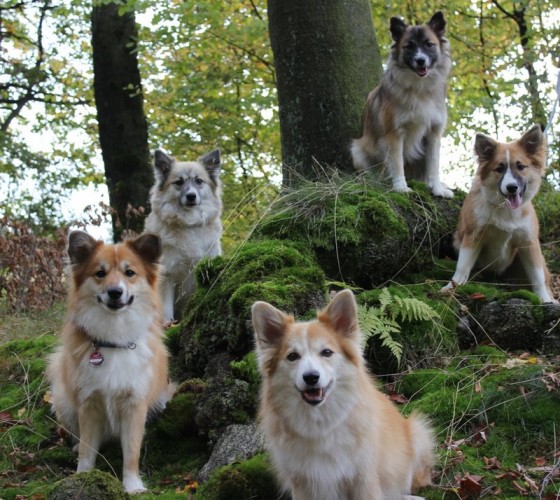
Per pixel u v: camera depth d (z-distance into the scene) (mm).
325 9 4109
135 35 6238
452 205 3855
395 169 3869
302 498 2570
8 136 8164
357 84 4148
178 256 4102
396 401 3012
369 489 2543
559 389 2881
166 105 7453
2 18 9047
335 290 3467
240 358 3133
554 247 4047
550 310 3221
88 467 2891
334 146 4105
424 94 3908
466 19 7023
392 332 3188
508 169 3451
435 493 2680
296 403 2541
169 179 4156
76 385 2900
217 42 6914
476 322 3271
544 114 5547
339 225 3512
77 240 2949
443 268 3688
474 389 2975
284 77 4172
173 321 3969
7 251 4328
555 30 6207
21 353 3629
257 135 7695
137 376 2900
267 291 3123
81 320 2914
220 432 2898
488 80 6977
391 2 5898
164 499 2699
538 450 2777
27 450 3064
